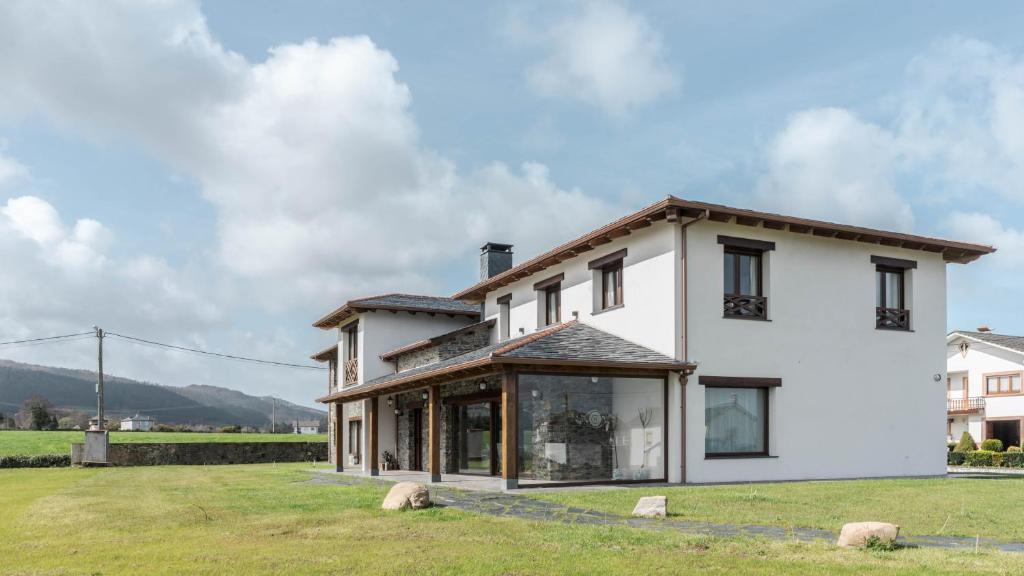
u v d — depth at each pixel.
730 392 16.72
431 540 8.29
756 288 17.25
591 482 15.38
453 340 23.47
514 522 9.57
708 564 6.82
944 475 18.78
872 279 18.47
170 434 52.97
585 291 19.12
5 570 6.89
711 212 15.90
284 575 6.54
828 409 17.52
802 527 9.15
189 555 7.53
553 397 15.66
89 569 6.89
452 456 21.00
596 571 6.55
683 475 15.75
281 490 15.00
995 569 6.53
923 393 18.77
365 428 24.91
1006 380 36.94
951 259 19.47
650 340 16.67
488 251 26.81
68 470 25.94
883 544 7.57
